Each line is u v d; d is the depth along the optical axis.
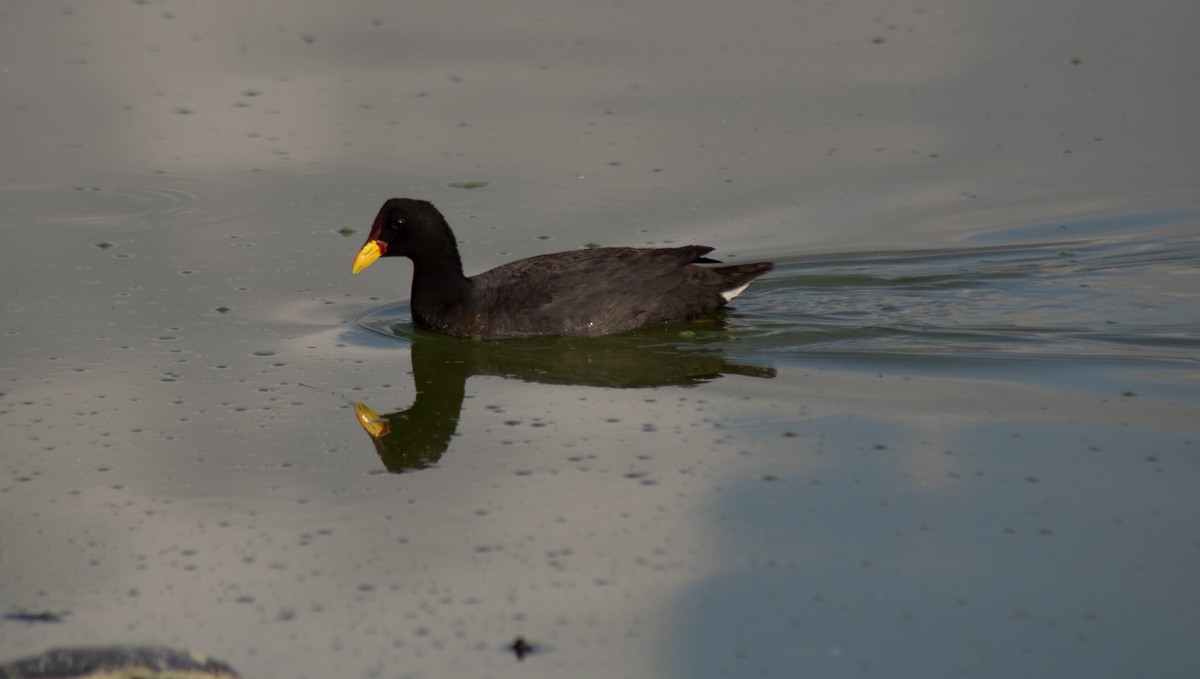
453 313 15.51
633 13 25.28
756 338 15.11
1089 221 17.77
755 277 15.88
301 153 19.91
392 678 8.64
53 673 8.20
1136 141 19.95
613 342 15.19
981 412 12.80
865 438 12.27
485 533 10.59
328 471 11.82
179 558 10.26
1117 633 9.09
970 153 19.72
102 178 19.16
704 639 9.06
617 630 9.18
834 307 15.92
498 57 23.25
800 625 9.23
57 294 15.95
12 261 16.78
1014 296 15.92
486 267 16.64
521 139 20.28
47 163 19.56
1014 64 22.69
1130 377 13.55
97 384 13.66
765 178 19.06
